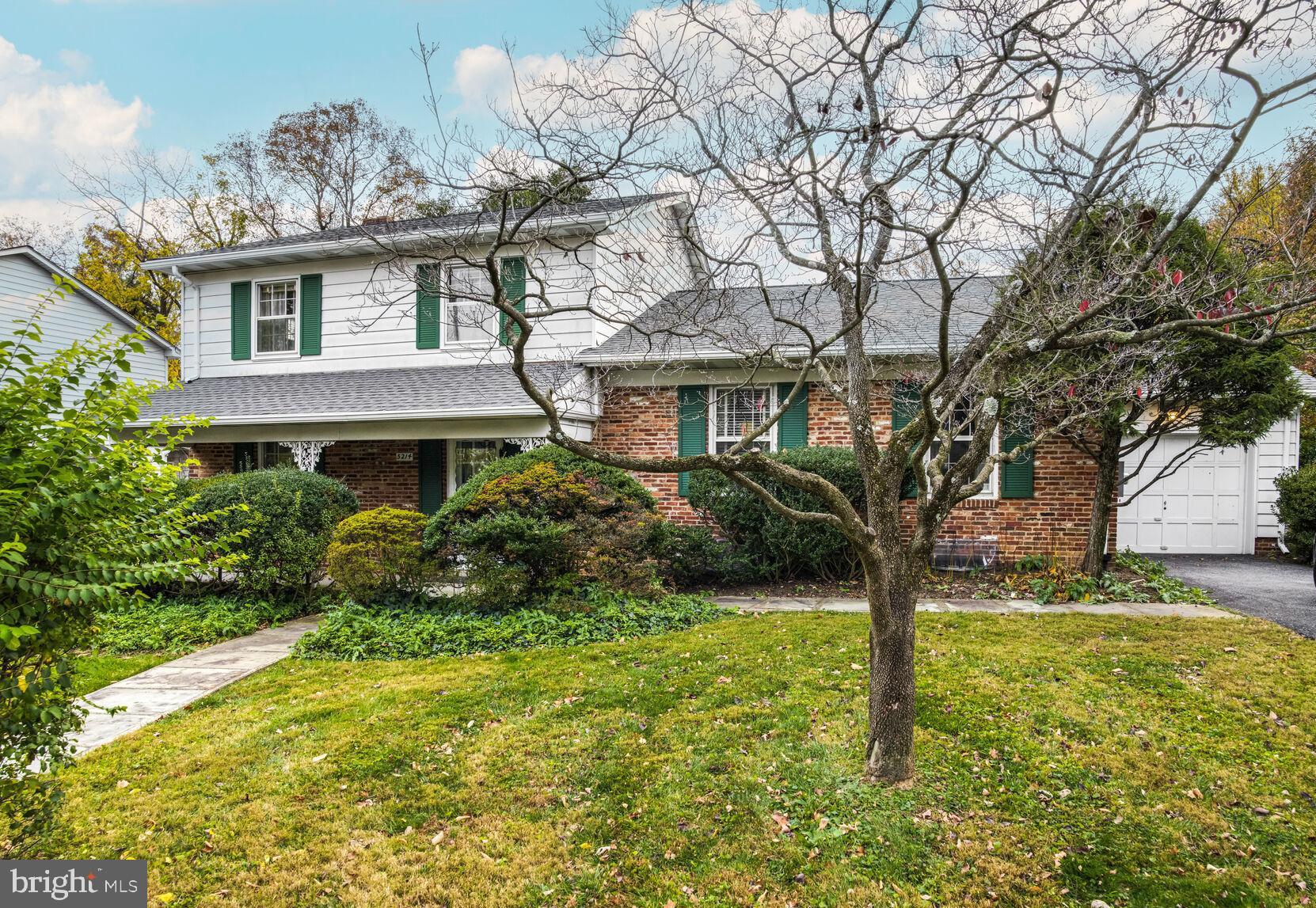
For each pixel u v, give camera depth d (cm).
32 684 261
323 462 1280
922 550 388
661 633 711
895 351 915
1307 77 274
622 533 796
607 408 1131
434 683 569
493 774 416
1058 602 821
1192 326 308
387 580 801
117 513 290
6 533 242
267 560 840
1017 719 473
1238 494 1302
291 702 538
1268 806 373
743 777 406
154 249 2525
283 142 2283
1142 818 363
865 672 559
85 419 271
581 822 370
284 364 1299
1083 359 728
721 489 948
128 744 464
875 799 378
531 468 831
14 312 1402
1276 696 509
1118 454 895
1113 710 486
